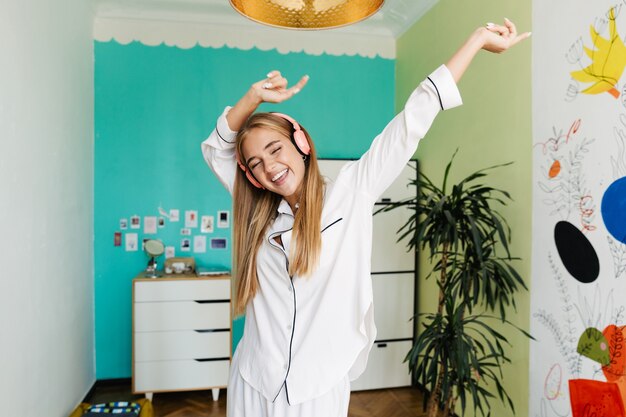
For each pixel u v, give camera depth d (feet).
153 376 9.93
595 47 5.57
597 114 5.55
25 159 6.59
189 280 10.08
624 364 5.15
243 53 11.60
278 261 3.67
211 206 11.47
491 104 7.97
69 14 8.87
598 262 5.53
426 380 7.13
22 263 6.45
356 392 10.55
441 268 7.61
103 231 11.02
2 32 5.81
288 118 3.64
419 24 10.91
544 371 6.47
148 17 11.07
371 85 12.25
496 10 7.81
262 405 3.68
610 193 5.35
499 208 7.61
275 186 3.54
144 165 11.20
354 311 3.59
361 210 3.54
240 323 11.56
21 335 6.40
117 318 11.08
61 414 8.30
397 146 3.34
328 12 3.67
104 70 11.01
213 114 11.46
